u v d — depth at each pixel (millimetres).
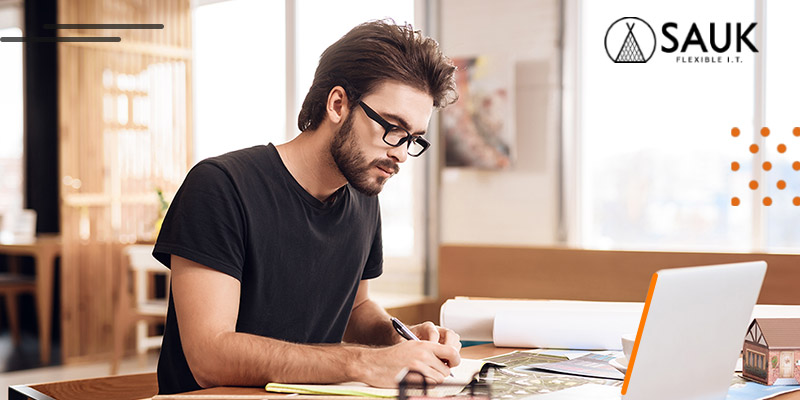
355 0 5156
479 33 4602
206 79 5906
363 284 1867
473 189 4660
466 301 1989
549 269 3654
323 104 1512
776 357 1403
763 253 3189
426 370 1225
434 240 4809
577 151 4352
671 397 1121
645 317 1014
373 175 1486
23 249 5477
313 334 1652
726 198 4000
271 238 1507
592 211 4379
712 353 1175
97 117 5543
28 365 5242
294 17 5383
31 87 6387
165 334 1581
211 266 1384
